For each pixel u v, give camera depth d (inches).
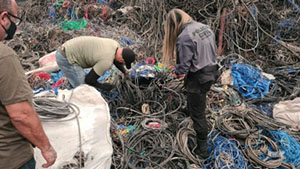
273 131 132.6
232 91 164.4
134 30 256.5
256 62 203.6
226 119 139.4
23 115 58.4
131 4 287.7
